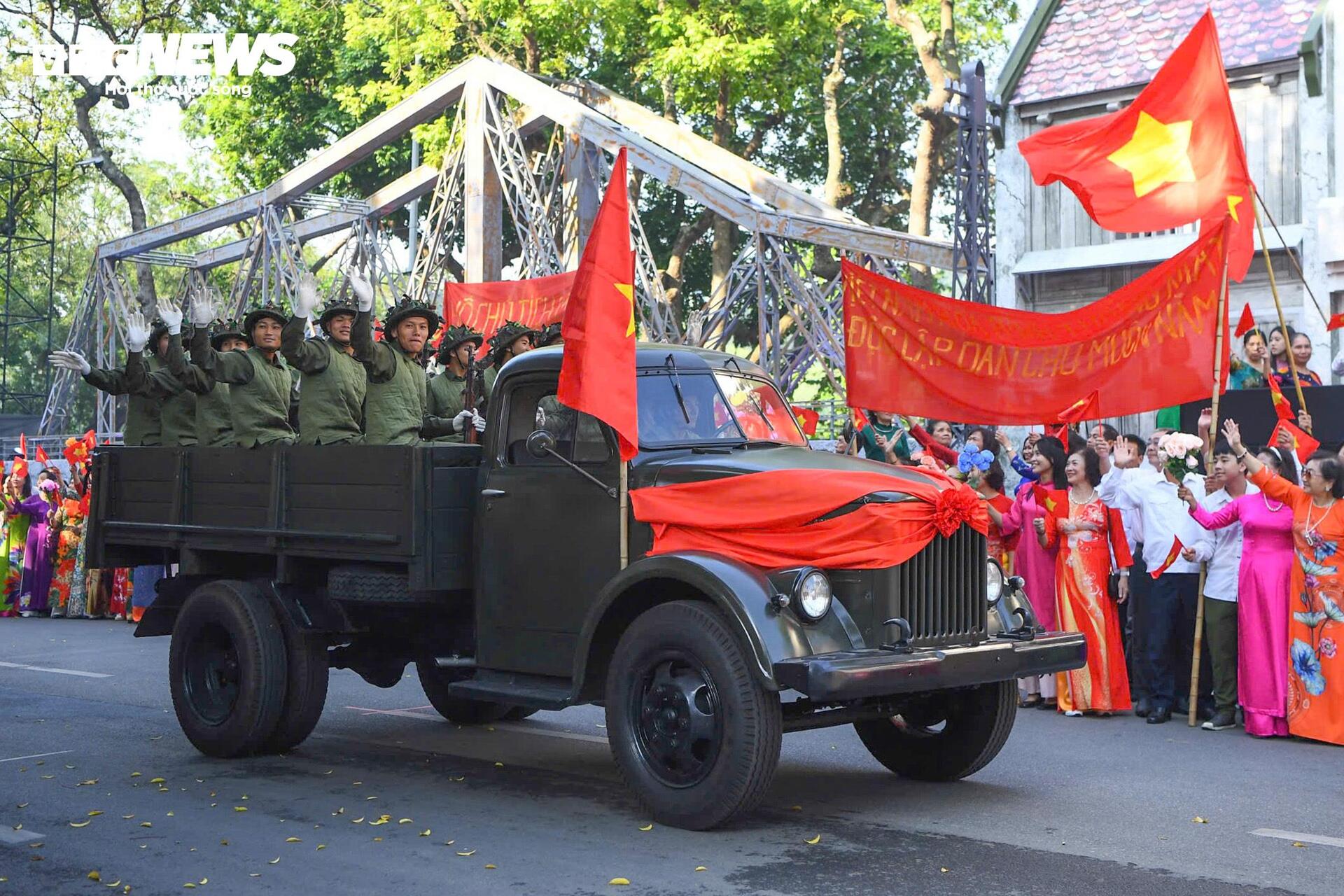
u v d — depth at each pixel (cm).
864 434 1127
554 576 716
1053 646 695
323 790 745
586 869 575
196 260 3747
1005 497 1041
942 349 1045
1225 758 820
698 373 756
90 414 5150
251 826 660
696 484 662
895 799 709
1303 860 587
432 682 952
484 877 566
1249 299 1579
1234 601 923
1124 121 1012
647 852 603
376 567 787
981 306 1033
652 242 3750
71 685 1166
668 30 2961
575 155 2303
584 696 687
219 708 846
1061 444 1004
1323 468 854
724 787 616
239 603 830
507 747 877
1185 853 599
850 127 3638
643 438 711
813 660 596
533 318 1622
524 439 738
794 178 3869
